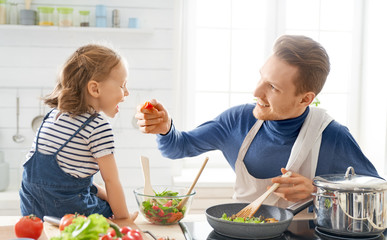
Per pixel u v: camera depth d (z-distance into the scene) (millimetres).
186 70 3295
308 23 3389
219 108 3369
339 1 3400
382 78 3146
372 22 3293
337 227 1198
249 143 1542
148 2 3016
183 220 1415
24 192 1348
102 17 2918
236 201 1591
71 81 1354
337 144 1498
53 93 1440
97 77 1357
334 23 3410
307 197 1383
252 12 3352
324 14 3398
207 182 2809
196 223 1336
